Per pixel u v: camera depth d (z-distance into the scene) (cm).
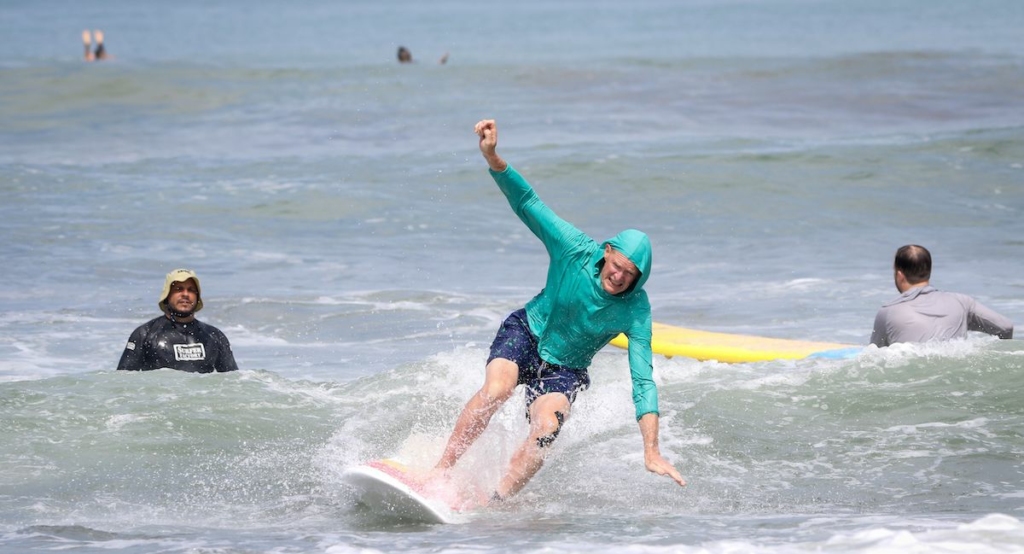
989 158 7556
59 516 1992
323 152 8350
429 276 4909
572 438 2478
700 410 2650
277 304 4309
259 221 6028
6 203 6288
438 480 2036
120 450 2389
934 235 5659
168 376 2931
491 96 11544
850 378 2822
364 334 3884
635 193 6769
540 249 5538
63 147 8700
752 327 3941
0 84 12069
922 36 19888
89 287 4566
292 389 2886
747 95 11575
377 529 1897
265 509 2047
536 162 7500
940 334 3019
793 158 7581
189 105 11138
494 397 2059
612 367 3114
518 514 1998
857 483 2145
